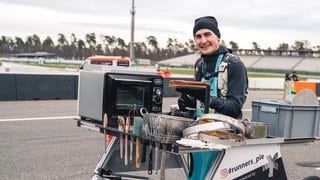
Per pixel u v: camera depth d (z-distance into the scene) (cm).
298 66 6350
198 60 326
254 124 281
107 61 1717
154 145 255
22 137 770
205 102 271
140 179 336
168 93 1680
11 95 1395
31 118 1002
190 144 241
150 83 299
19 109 1172
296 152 732
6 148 677
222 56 298
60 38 10456
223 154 265
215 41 298
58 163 595
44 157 626
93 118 300
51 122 952
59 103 1357
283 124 299
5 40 10788
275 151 292
